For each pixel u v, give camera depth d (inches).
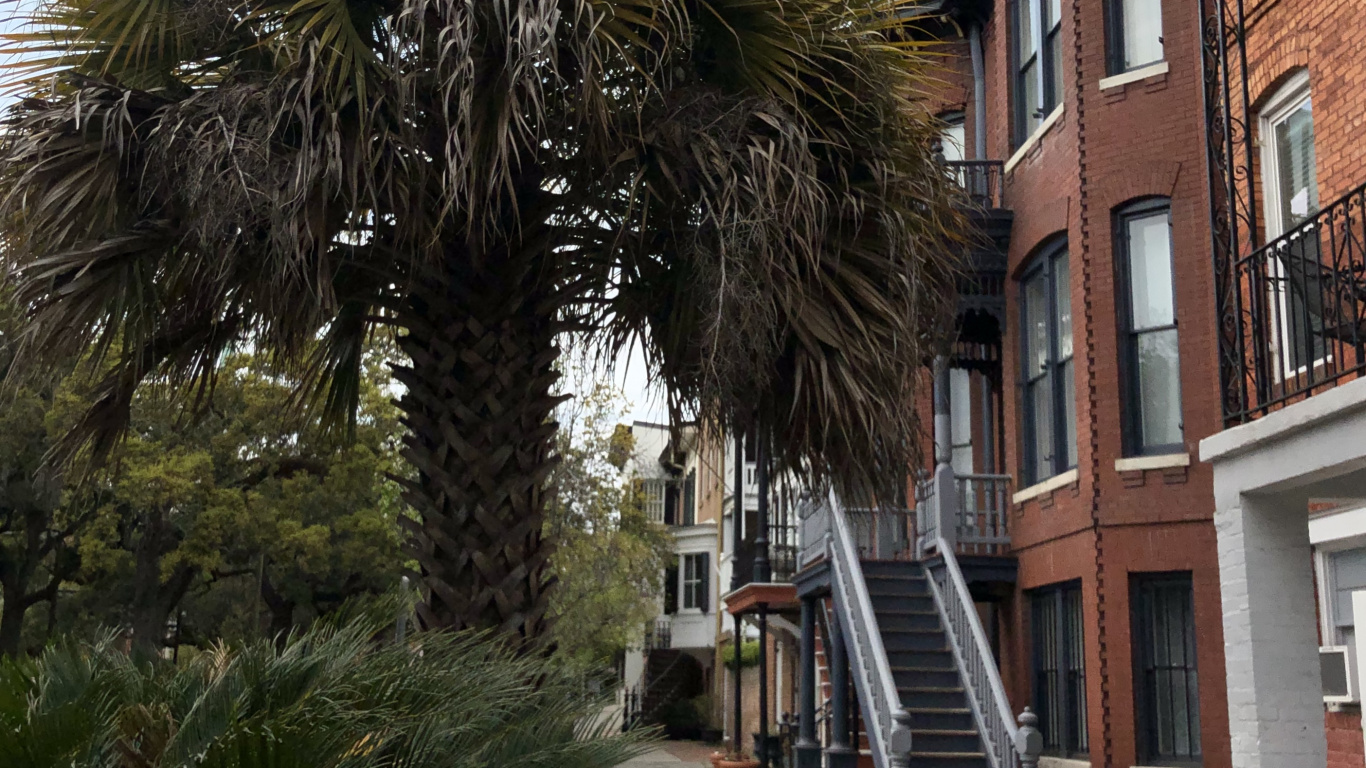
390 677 153.3
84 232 231.9
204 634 954.1
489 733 161.0
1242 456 255.0
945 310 278.5
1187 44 442.6
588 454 903.7
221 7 235.1
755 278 232.8
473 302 239.8
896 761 357.1
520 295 241.3
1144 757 419.8
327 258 225.5
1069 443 479.5
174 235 231.3
